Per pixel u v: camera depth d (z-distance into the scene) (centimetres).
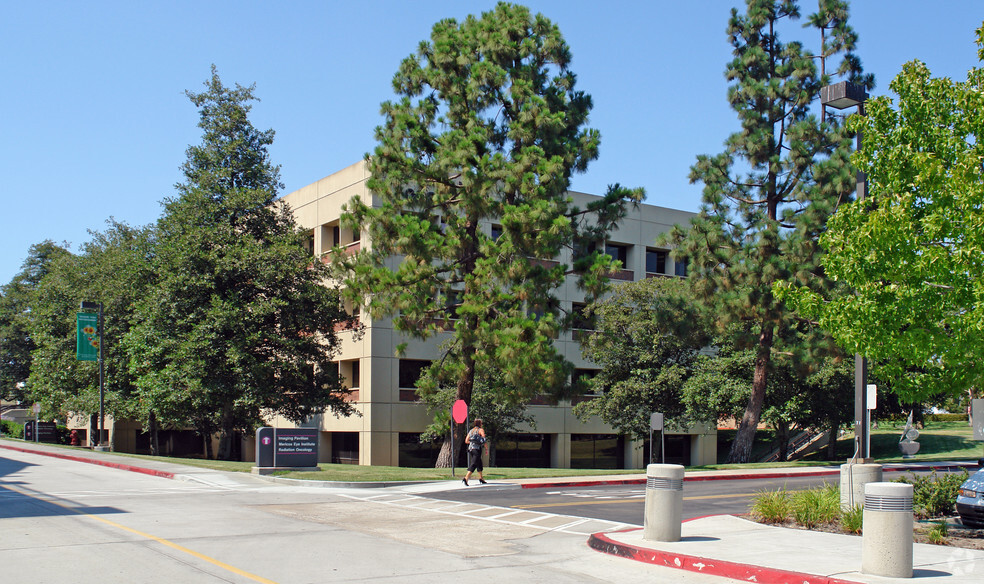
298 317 3647
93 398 4294
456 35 3061
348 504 1742
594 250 3167
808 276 3092
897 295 1276
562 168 2745
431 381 2945
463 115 3003
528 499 1869
